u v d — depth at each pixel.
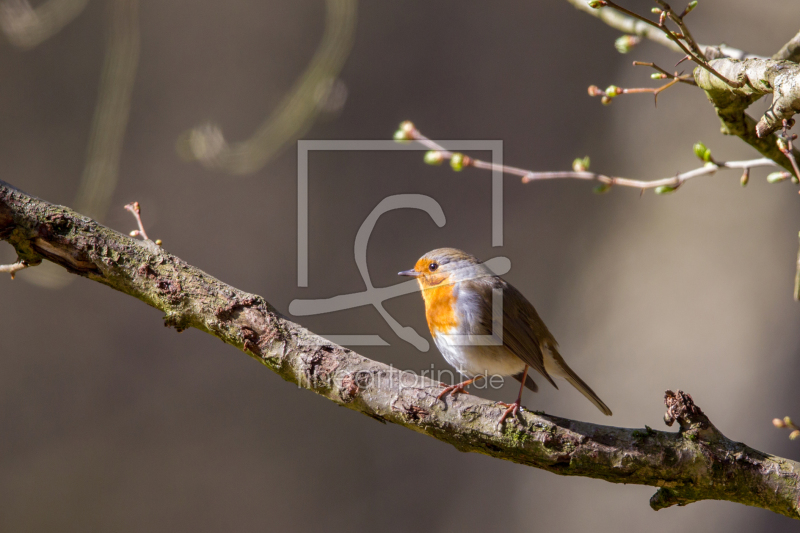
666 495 3.70
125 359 11.88
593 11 5.48
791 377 11.52
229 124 12.59
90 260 3.88
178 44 12.45
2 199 3.86
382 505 11.87
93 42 12.14
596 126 13.28
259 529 11.57
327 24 12.30
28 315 11.55
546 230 13.09
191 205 12.35
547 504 11.74
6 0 11.56
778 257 12.09
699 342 12.02
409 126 4.34
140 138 12.19
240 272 12.45
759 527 10.92
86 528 11.06
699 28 12.46
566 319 12.79
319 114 12.26
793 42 4.39
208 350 12.20
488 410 3.75
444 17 13.28
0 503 10.81
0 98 11.72
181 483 11.57
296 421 12.16
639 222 12.75
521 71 13.38
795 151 4.39
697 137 12.58
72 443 11.41
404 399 3.80
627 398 11.99
